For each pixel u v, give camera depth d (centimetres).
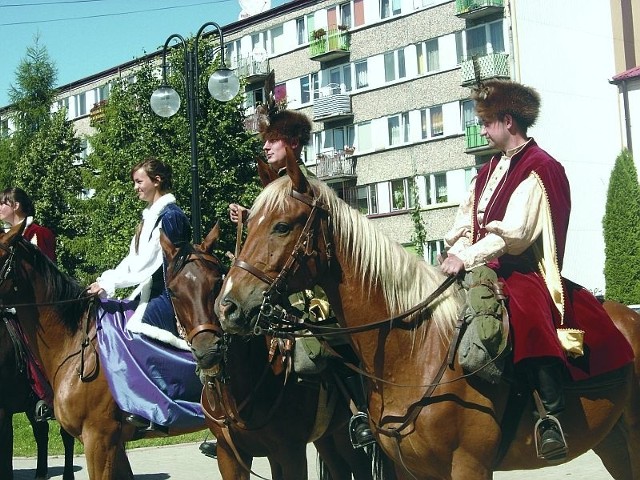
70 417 641
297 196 444
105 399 636
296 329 475
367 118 3756
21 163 3994
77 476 1014
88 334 650
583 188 3381
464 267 445
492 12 3294
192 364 648
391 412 456
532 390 454
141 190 662
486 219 470
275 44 4178
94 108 4822
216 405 571
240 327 433
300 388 567
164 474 1013
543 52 3316
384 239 463
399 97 3628
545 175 457
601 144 3444
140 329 636
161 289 661
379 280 456
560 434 444
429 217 3484
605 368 478
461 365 439
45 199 3828
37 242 796
